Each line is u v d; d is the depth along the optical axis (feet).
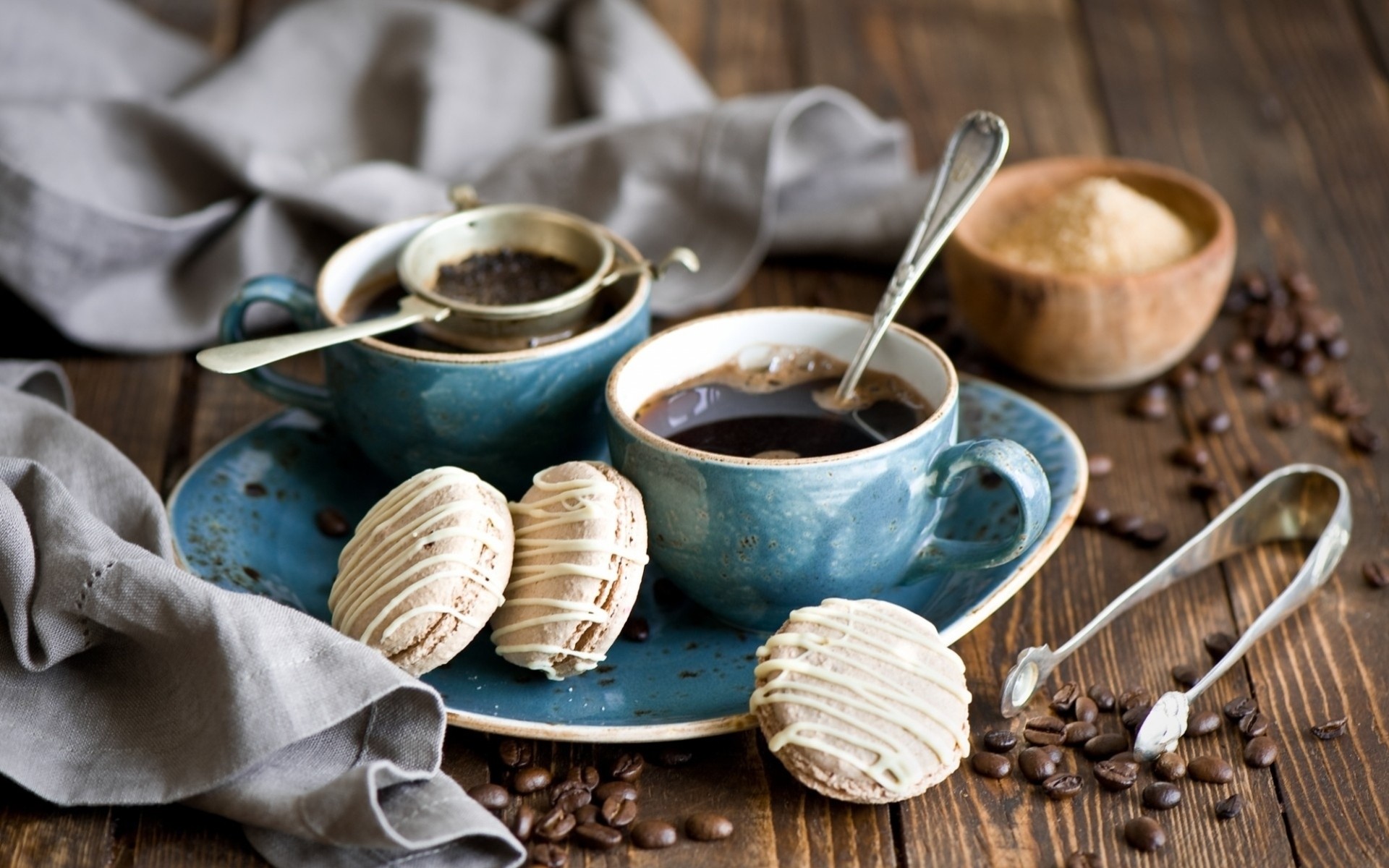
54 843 2.36
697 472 2.42
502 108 3.33
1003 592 2.48
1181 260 2.90
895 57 3.68
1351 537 2.68
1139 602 2.59
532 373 2.57
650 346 2.56
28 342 3.02
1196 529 2.71
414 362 2.56
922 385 2.56
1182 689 2.50
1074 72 3.63
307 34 3.34
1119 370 2.90
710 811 2.38
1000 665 2.52
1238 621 2.57
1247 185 3.34
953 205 2.57
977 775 2.41
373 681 2.35
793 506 2.41
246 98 3.27
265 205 3.05
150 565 2.40
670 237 3.15
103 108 3.08
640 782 2.41
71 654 2.43
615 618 2.42
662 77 3.37
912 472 2.43
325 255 3.09
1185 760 2.42
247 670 2.35
